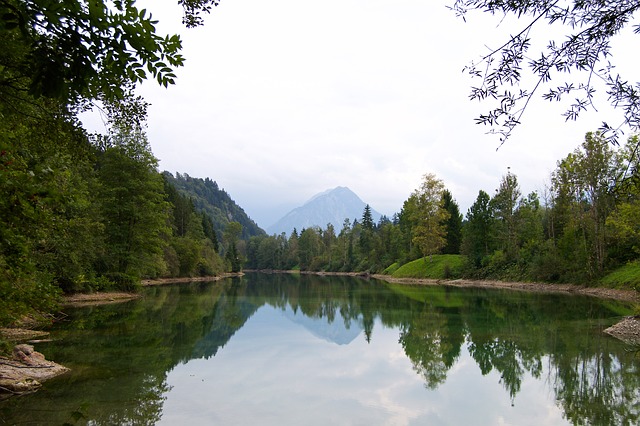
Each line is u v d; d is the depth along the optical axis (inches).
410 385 513.7
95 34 134.2
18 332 685.3
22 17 122.2
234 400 441.7
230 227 5492.1
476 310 1186.0
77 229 959.0
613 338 770.8
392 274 3191.4
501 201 2372.0
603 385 509.7
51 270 951.6
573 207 1803.6
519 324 931.3
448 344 745.0
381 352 689.6
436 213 2792.8
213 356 630.5
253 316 1075.3
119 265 1353.3
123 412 387.9
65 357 567.2
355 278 3376.0
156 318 944.3
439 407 438.9
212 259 3265.3
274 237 5949.8
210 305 1266.0
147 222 1384.1
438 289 2017.7
